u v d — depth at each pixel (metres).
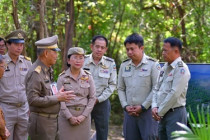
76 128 4.94
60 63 9.70
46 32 7.32
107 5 10.91
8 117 5.38
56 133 4.75
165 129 4.88
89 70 5.87
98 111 5.87
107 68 5.91
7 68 5.41
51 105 4.51
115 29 12.34
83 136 4.99
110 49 12.26
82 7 9.95
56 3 8.30
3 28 8.12
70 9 8.58
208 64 5.86
